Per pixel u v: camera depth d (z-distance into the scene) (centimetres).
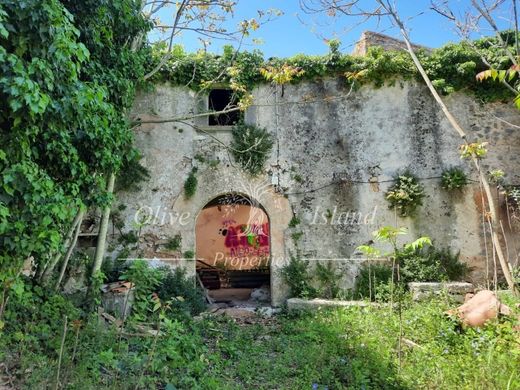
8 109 409
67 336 457
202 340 564
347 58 895
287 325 667
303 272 852
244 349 547
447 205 875
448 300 672
